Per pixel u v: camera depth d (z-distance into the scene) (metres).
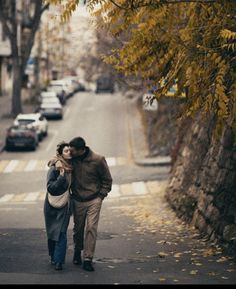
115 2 10.73
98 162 10.62
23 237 14.95
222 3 10.39
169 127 40.12
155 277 10.16
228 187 13.91
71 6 10.31
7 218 19.27
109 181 10.72
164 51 10.81
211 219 14.32
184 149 21.66
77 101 76.44
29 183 32.41
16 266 11.09
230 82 10.41
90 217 10.65
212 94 9.95
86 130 53.12
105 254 12.46
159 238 14.48
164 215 18.84
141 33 10.77
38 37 72.44
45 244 13.80
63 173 10.41
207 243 13.61
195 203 16.89
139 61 11.08
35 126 46.25
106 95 85.00
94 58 50.81
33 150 44.16
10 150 44.31
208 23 10.50
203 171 16.89
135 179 32.47
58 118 59.72
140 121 57.41
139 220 17.88
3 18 56.22
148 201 23.06
